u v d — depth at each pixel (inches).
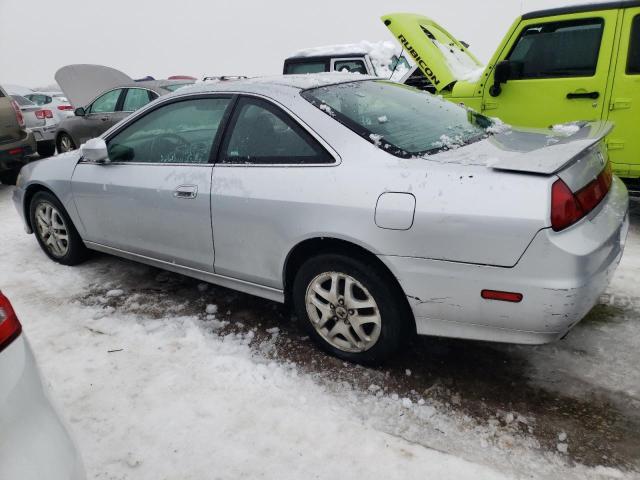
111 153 128.4
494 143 92.1
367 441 78.4
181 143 114.4
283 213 93.7
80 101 426.9
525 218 71.2
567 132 98.5
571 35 168.2
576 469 71.6
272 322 115.6
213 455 77.3
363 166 86.7
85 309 125.2
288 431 81.3
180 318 118.3
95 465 76.5
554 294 71.7
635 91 156.9
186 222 111.4
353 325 93.9
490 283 75.8
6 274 149.9
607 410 82.2
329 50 337.1
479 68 230.7
